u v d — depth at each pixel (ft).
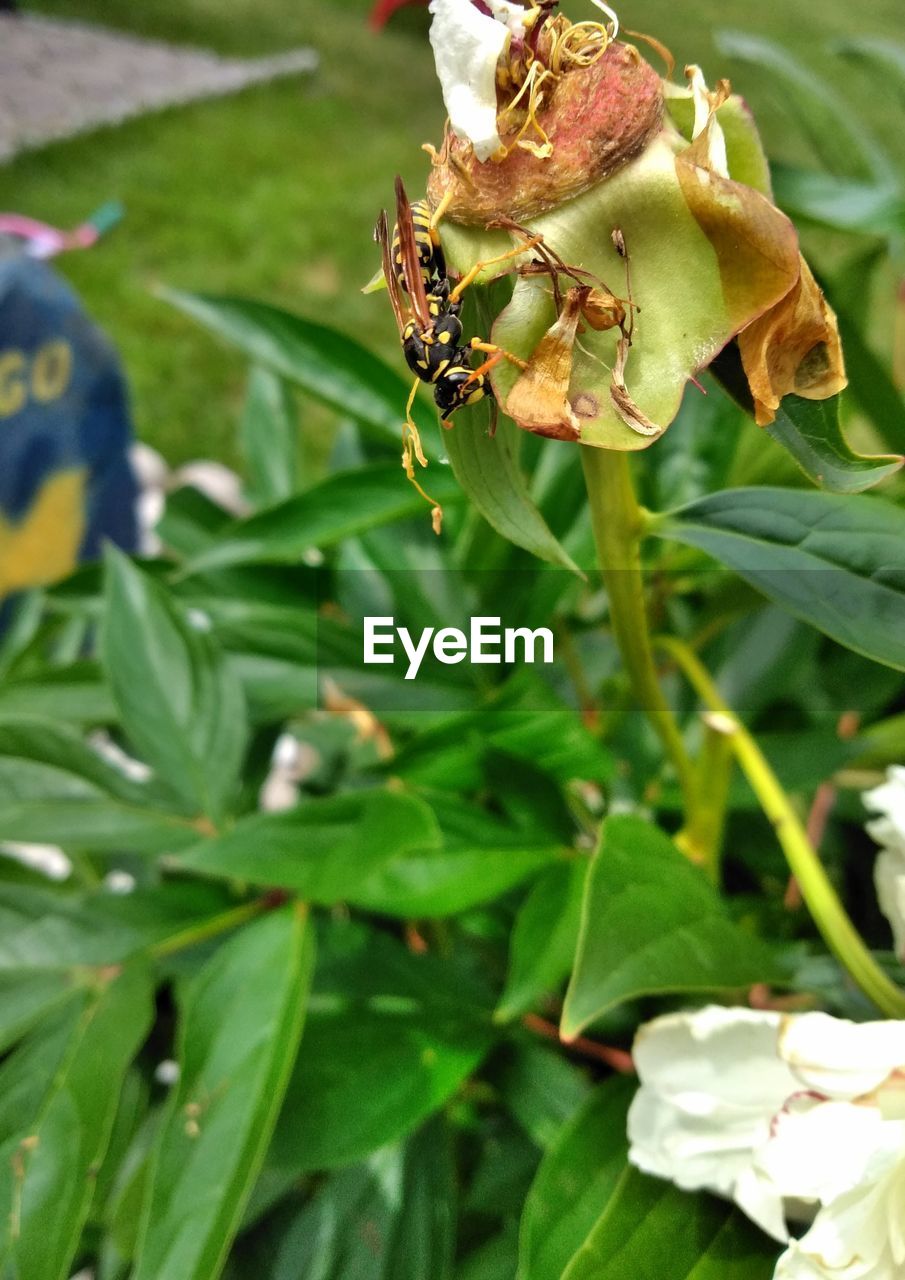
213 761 0.47
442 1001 0.42
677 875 0.33
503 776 0.44
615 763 0.49
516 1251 0.40
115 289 2.36
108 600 0.48
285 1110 0.38
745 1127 0.32
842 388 0.28
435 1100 0.39
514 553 0.51
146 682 0.47
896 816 0.34
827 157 0.62
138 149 2.82
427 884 0.40
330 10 3.88
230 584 0.54
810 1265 0.29
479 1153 0.46
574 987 0.30
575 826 0.44
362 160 2.94
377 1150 0.38
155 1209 0.34
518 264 0.27
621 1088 0.37
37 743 0.47
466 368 0.28
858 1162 0.28
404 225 0.27
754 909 0.47
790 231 0.25
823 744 0.45
